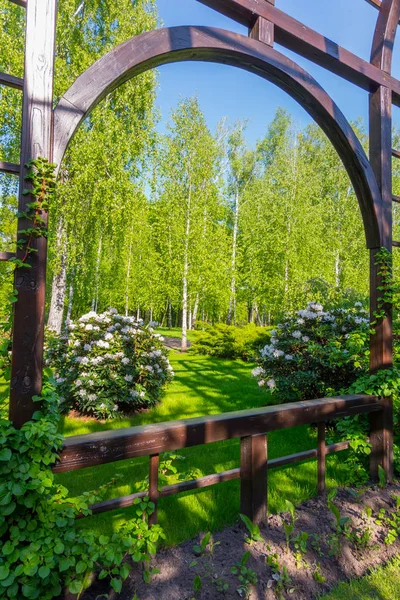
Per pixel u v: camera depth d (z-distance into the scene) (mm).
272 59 2074
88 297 11852
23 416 1366
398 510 2213
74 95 1497
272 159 16688
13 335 1366
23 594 1208
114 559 1368
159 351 4906
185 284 10711
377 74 2672
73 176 7391
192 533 1943
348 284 11469
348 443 2615
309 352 4051
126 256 13875
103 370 4051
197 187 10938
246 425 1891
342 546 1880
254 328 9969
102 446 1472
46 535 1304
